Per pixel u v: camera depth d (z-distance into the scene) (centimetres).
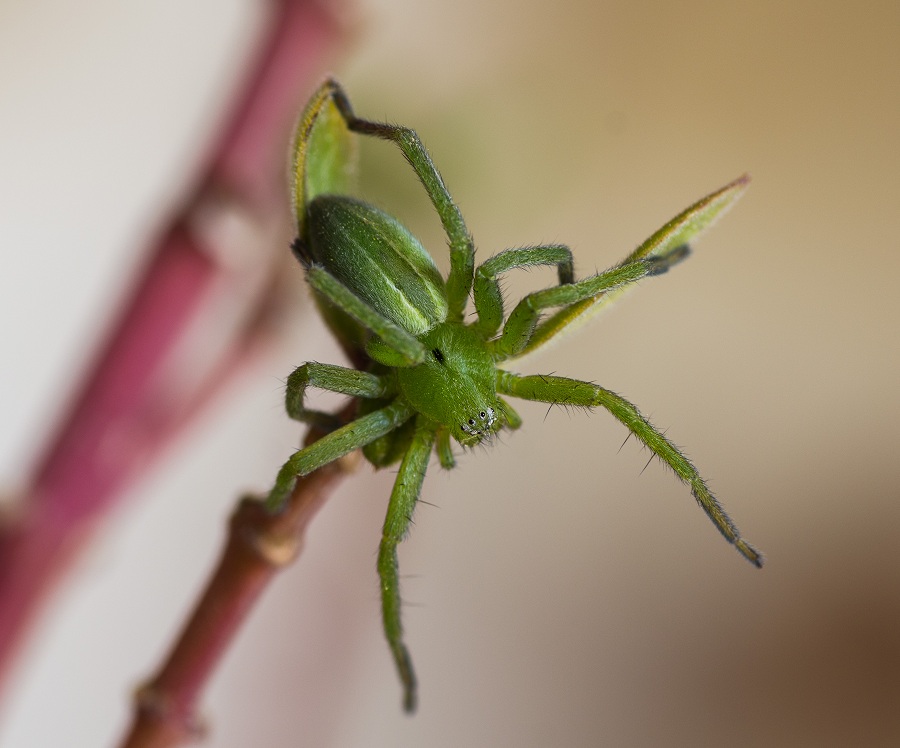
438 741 23
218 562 14
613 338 26
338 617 20
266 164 15
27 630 14
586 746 24
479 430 14
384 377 14
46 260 23
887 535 25
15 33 24
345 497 21
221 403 15
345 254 14
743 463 26
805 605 25
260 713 20
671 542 25
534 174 16
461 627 24
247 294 15
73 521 14
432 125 16
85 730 20
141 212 24
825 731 24
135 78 25
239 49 24
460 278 14
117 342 15
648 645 24
